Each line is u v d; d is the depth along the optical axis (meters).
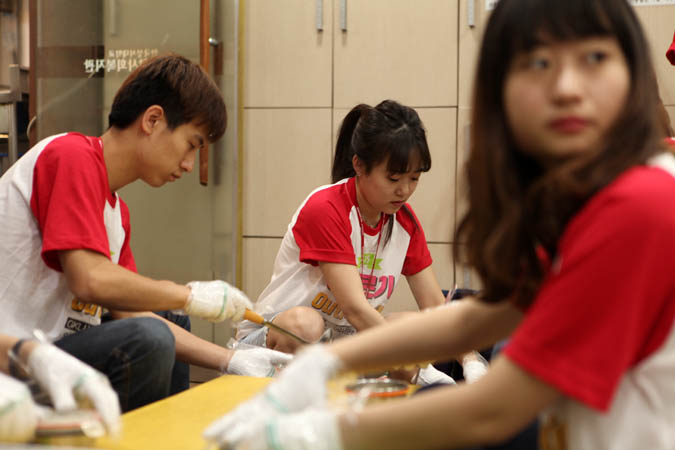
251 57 3.22
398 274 2.16
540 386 0.69
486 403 0.70
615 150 0.71
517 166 0.79
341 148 2.15
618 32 0.73
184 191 3.05
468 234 0.85
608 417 0.71
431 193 3.10
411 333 0.95
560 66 0.72
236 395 1.28
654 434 0.70
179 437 1.00
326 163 3.19
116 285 1.38
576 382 0.67
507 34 0.75
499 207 0.79
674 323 0.69
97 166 1.47
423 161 1.90
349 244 1.97
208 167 3.05
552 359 0.68
